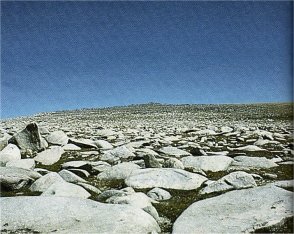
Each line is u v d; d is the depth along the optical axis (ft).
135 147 59.47
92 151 55.06
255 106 255.09
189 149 58.13
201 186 36.68
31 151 52.80
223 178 36.09
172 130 93.86
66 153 53.57
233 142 67.87
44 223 26.11
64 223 26.03
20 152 51.62
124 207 27.55
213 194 33.96
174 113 214.48
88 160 49.08
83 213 27.14
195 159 45.78
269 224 25.22
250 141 68.28
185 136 78.64
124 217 25.99
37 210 27.53
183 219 27.20
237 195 30.53
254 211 27.37
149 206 28.86
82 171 40.91
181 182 36.78
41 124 138.92
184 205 31.42
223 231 24.86
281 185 33.06
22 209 27.71
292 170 42.88
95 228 24.99
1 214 27.25
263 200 28.99
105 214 26.58
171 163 42.83
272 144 62.64
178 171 38.60
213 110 228.63
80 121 162.71
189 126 113.09
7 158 45.80
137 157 48.03
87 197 33.12
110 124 133.08
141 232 24.73
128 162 43.62
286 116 154.30
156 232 25.31
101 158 49.19
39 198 29.07
